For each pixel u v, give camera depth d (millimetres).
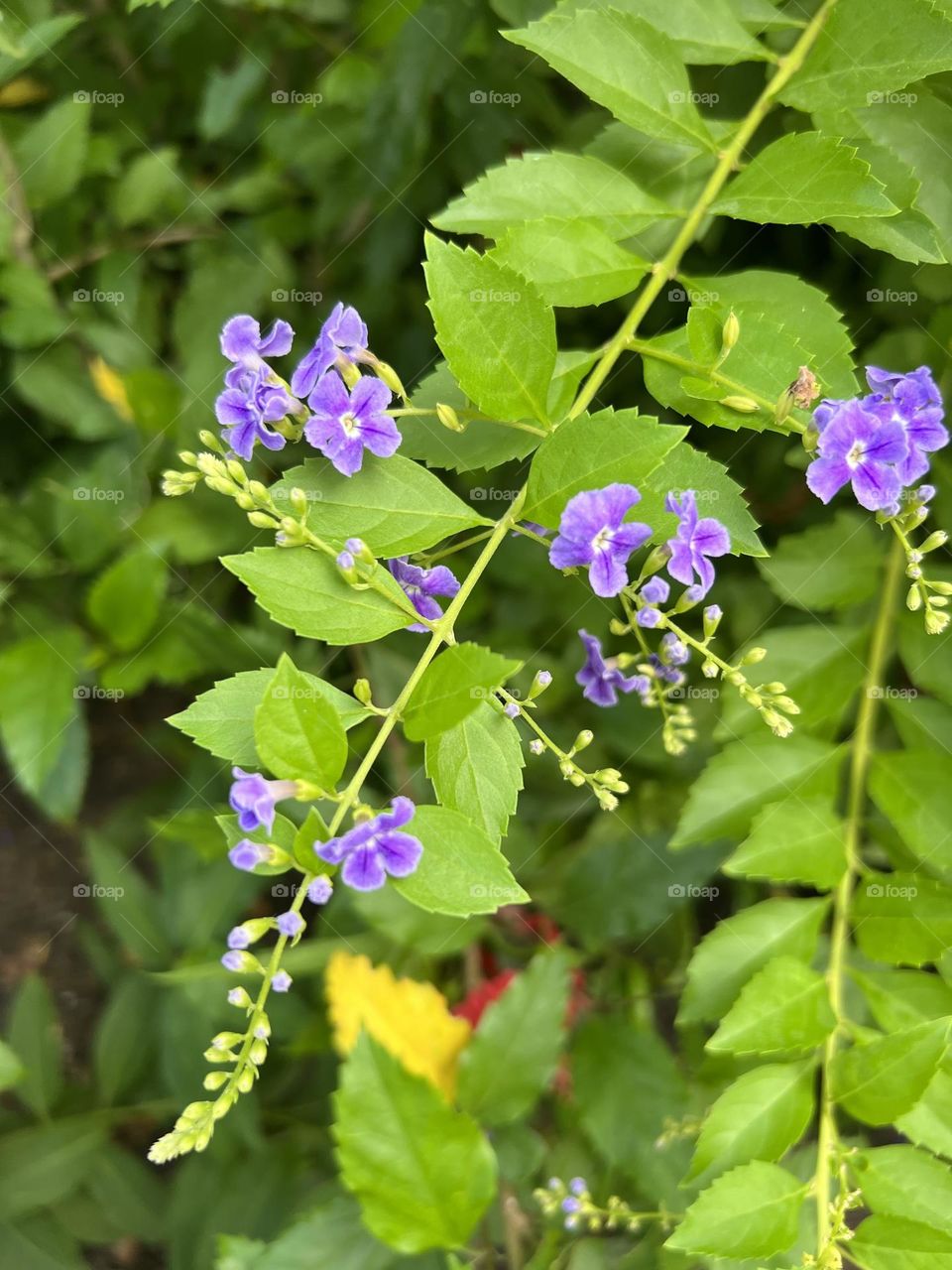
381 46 308
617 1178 266
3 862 374
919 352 263
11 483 345
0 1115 294
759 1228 185
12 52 262
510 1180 258
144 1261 328
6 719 290
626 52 210
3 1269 276
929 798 230
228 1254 222
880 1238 186
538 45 207
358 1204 226
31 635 301
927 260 206
